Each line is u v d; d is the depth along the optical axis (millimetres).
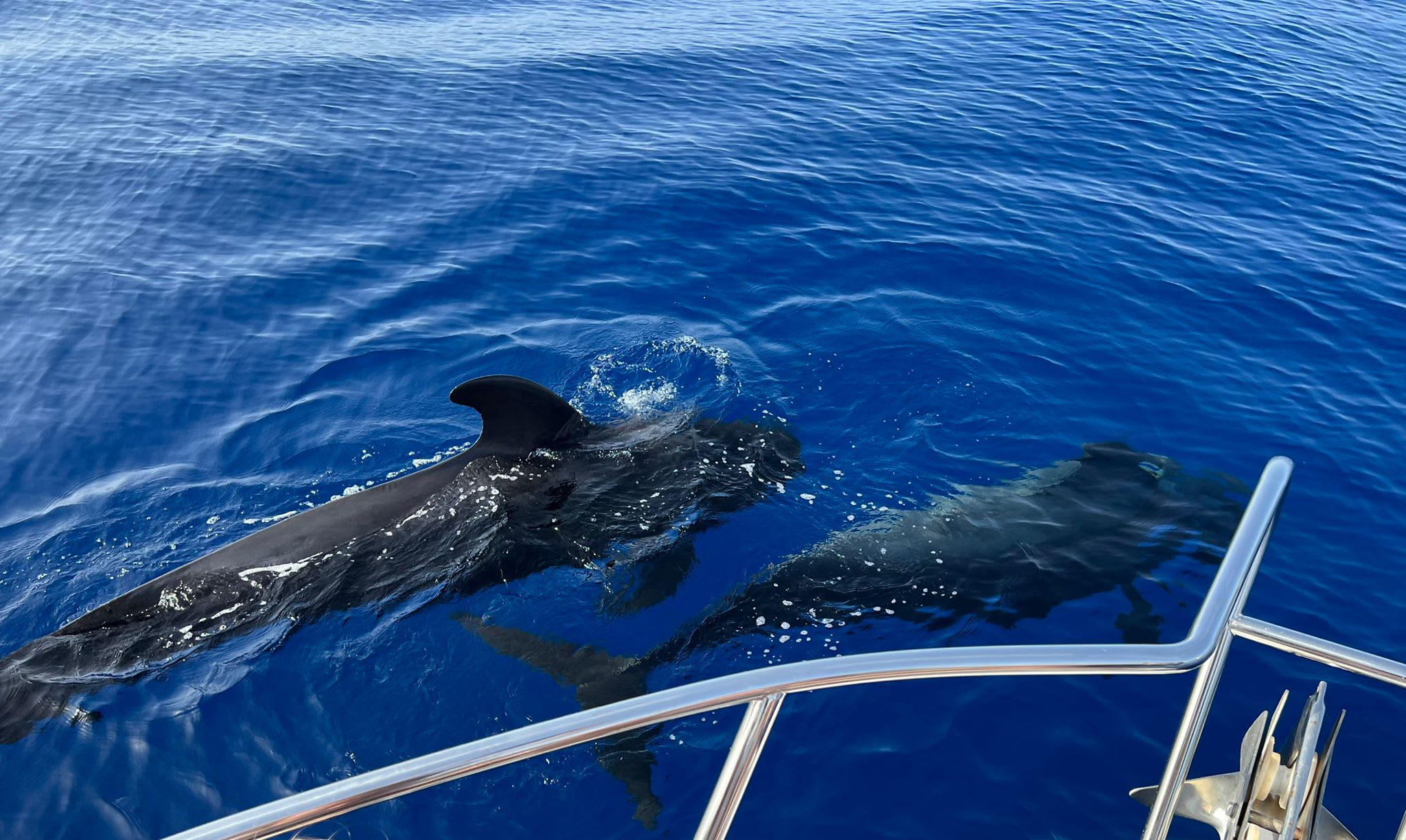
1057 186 13617
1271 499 3412
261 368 9367
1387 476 8414
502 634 6504
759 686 2885
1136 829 5527
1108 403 9203
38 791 5555
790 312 10336
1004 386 9312
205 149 13695
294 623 6344
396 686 6172
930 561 7316
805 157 14055
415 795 5598
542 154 13859
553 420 7344
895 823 5527
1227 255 12000
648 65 17859
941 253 11578
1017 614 6941
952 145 14812
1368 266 11953
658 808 5531
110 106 15211
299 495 7848
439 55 18156
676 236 11750
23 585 6945
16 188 12523
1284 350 10180
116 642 6086
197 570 6293
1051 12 22312
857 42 19844
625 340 9766
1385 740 6016
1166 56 19484
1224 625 3078
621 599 6797
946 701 6250
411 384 9188
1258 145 15508
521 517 6984
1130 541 7590
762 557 7211
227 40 18844
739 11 22266
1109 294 10969
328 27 19969
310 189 12727
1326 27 22234
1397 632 6848
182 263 11016
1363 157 15281
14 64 16969
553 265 11109
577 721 2746
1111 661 2988
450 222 11984
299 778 5707
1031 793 5707
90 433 8508
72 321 9945
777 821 5523
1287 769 3189
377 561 6590
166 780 5656
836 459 8250
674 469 7637
